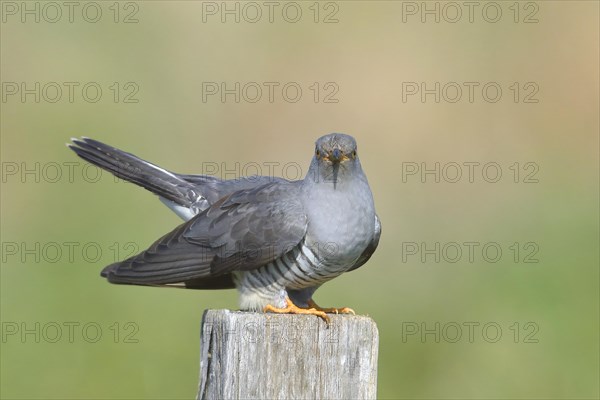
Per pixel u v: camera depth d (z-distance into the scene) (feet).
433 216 49.78
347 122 54.60
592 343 39.93
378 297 43.93
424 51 57.72
